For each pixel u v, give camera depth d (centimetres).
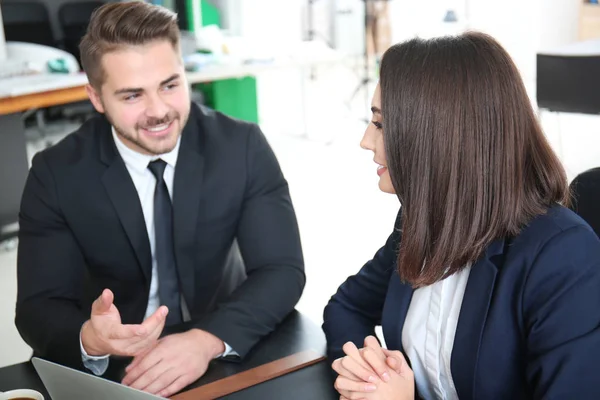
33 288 158
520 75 107
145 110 150
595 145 541
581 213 133
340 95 770
